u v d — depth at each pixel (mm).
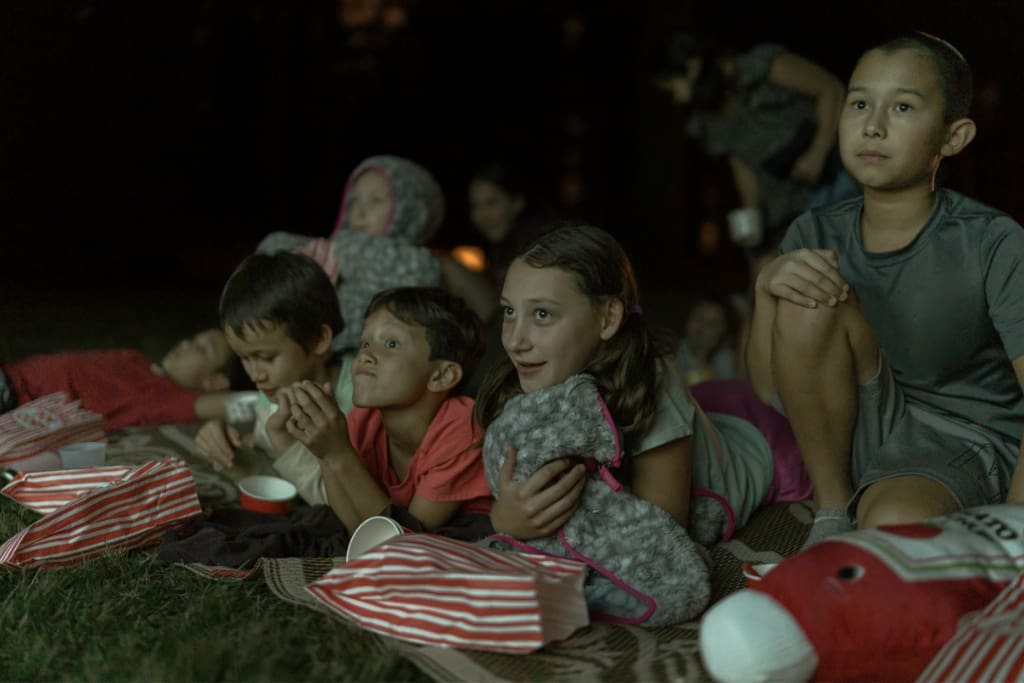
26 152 9875
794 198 4938
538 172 15688
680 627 2373
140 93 10734
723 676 1812
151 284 11398
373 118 15070
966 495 2480
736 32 7340
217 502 3285
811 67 4770
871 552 1909
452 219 15336
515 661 2154
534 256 2480
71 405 3457
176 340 6824
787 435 3281
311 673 2053
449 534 2756
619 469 2613
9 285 9828
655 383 2580
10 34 8672
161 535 2830
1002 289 2621
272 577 2514
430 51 15094
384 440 3059
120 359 4277
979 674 1770
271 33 13633
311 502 3113
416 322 2834
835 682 1852
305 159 14469
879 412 2732
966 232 2691
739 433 3217
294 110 14266
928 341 2770
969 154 6176
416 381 2834
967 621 1842
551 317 2459
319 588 2307
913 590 1853
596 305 2484
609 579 2383
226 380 4441
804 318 2557
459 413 2865
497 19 14945
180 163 12352
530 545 2439
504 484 2404
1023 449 2430
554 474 2381
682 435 2572
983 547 1975
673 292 11391
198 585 2516
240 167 13898
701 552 2555
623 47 15086
